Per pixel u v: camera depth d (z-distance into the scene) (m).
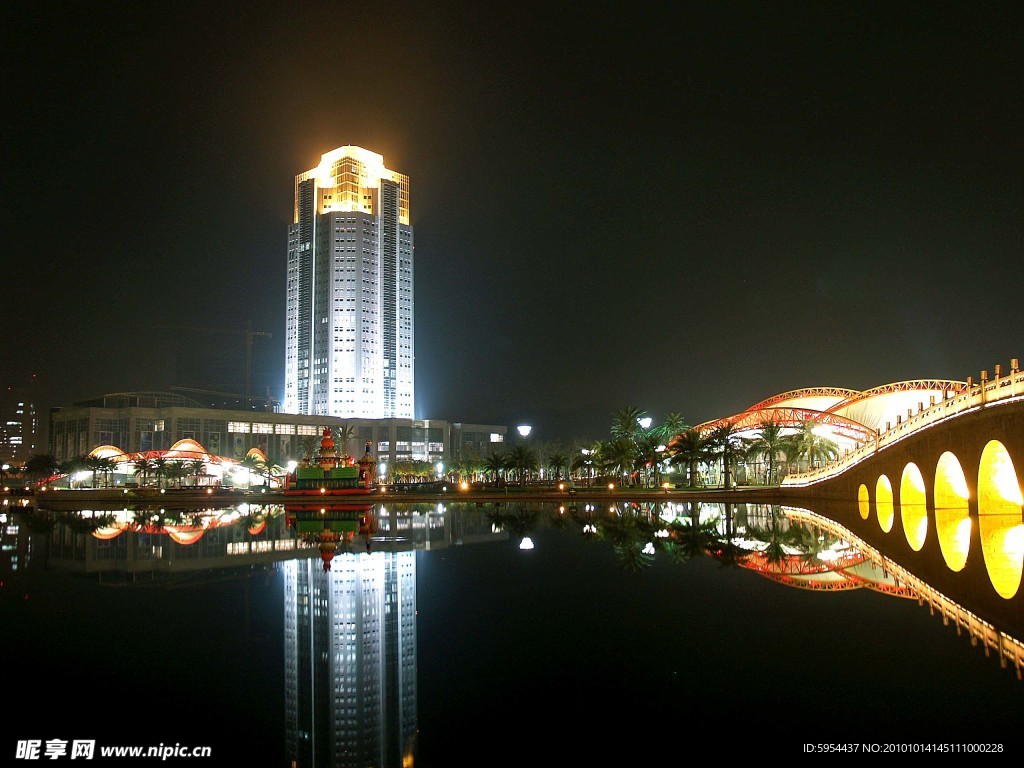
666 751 13.20
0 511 91.69
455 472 191.25
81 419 181.38
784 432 116.06
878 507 65.88
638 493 96.56
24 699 16.86
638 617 23.88
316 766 12.94
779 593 27.14
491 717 15.23
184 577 33.81
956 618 22.34
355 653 20.33
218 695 17.02
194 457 163.38
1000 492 44.75
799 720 14.54
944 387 118.62
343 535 53.06
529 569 34.47
